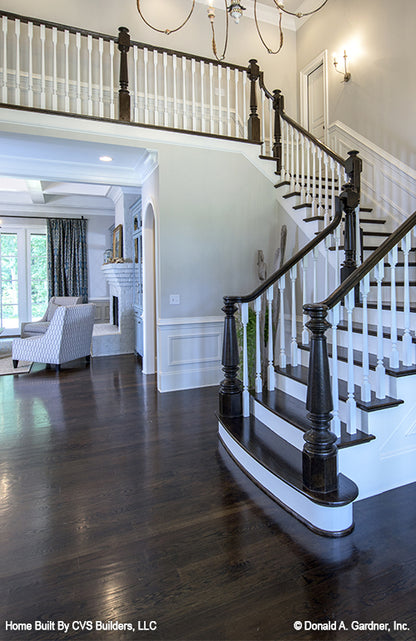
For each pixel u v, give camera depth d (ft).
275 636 4.19
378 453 6.99
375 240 13.47
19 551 5.63
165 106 13.75
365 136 15.93
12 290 28.50
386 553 5.50
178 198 13.70
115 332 21.31
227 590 4.85
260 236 15.16
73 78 15.01
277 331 11.76
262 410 8.90
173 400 12.85
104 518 6.44
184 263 13.93
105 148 13.16
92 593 4.83
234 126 17.01
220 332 14.75
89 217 29.32
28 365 18.29
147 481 7.66
